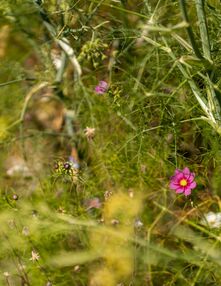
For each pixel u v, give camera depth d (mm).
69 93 2900
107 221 2283
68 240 2346
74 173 2430
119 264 2133
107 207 2295
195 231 2295
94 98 2607
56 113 3020
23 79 2805
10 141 2723
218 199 2291
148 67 2482
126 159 2453
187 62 1852
